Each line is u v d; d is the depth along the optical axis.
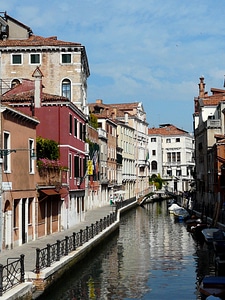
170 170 106.44
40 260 17.42
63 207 29.31
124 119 77.81
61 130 29.86
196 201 54.50
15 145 21.73
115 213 40.44
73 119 31.84
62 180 28.95
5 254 19.28
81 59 41.94
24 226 22.80
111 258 25.34
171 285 18.81
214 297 14.59
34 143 24.52
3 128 20.33
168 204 69.00
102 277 20.33
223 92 59.75
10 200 20.83
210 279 15.79
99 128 54.88
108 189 61.78
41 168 25.16
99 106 66.00
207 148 48.47
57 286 16.97
